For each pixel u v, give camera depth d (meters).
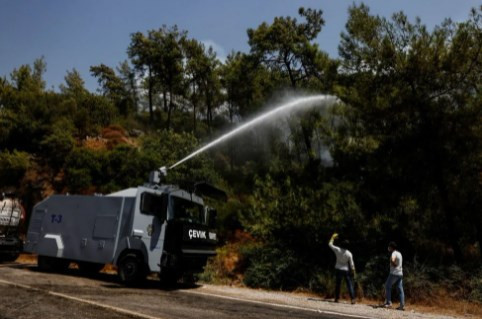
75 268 13.81
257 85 25.45
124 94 44.00
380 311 8.20
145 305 7.11
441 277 10.41
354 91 12.31
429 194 11.65
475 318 8.12
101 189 21.05
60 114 28.08
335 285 10.09
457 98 10.92
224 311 7.04
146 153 22.39
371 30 11.71
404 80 11.41
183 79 36.56
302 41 21.70
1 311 5.82
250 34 23.00
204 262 11.03
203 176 19.67
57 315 5.75
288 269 12.36
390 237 12.03
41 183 22.73
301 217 13.03
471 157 10.83
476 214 11.19
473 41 10.71
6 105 27.66
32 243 12.17
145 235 10.05
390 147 11.84
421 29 11.27
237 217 18.42
